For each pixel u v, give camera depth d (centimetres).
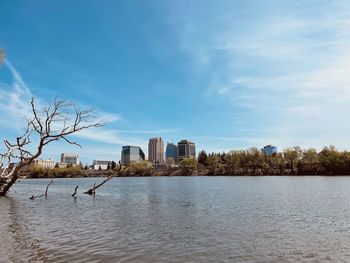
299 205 4100
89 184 12750
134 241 2025
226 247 1859
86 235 2225
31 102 4316
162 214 3362
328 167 16375
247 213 3372
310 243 1961
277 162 18925
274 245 1911
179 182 12800
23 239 2092
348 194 5725
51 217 3183
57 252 1745
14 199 5403
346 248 1833
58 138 4544
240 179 14412
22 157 4916
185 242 1992
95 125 4709
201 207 3994
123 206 4219
